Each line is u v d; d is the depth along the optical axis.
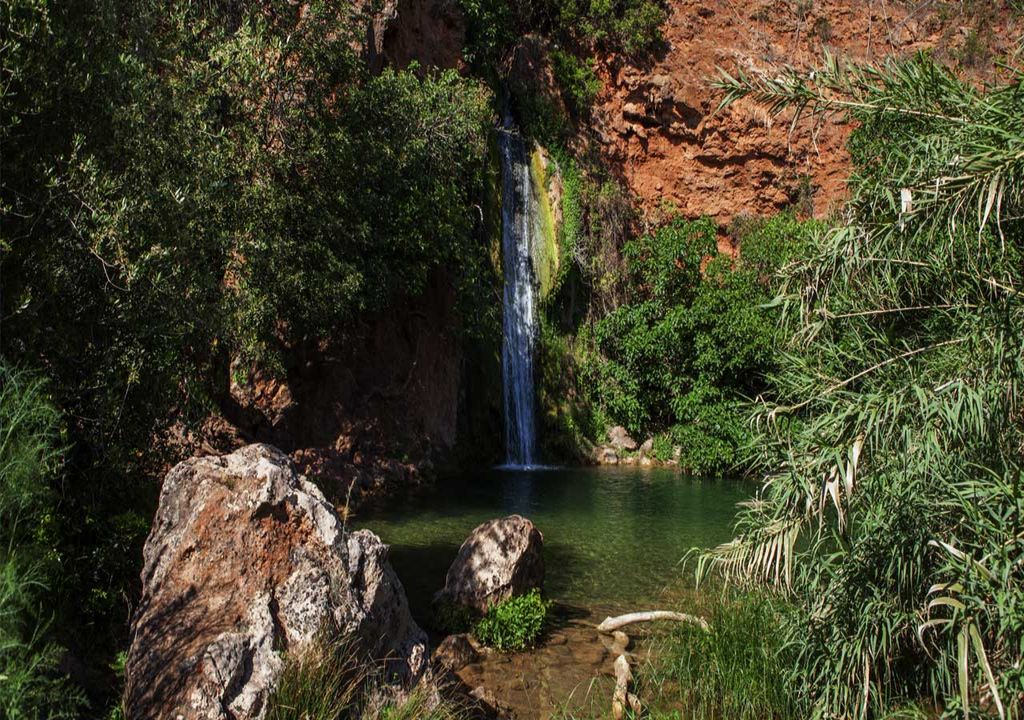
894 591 5.89
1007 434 5.58
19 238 6.59
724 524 15.30
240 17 13.07
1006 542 4.83
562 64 28.72
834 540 6.28
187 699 4.82
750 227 28.89
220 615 5.29
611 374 25.94
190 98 10.62
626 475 22.33
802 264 6.26
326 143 13.76
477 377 23.56
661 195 30.36
